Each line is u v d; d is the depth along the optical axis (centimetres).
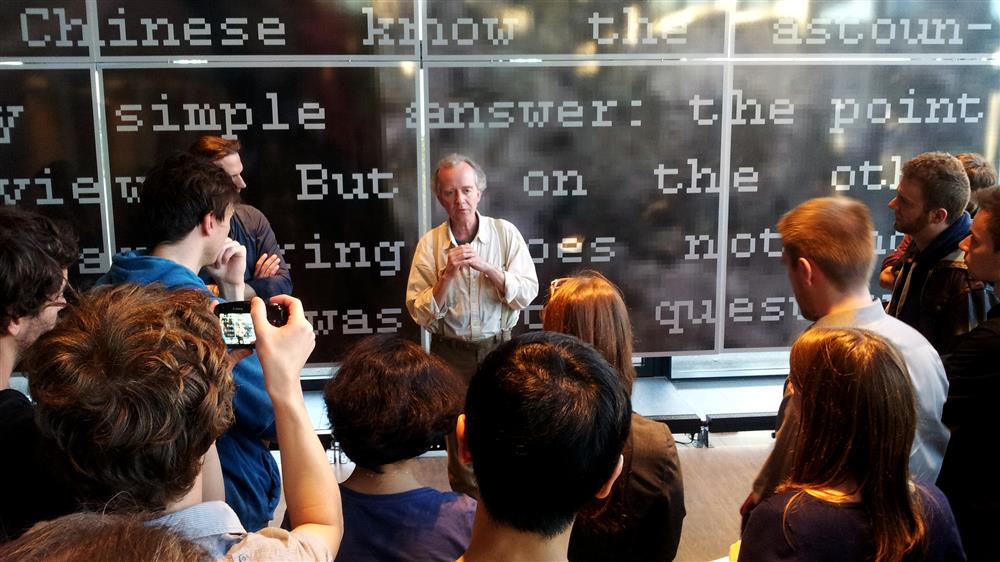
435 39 360
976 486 175
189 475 90
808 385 120
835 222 167
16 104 351
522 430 89
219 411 93
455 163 298
